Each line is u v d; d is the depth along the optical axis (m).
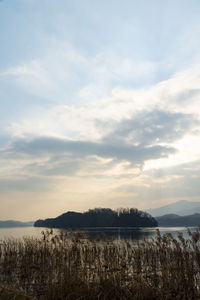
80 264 13.65
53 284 9.98
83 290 9.67
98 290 9.91
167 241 14.95
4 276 13.21
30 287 11.43
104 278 10.61
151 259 14.70
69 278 10.37
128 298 9.69
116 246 17.50
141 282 10.35
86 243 17.27
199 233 13.44
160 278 11.10
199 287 10.80
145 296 9.54
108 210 137.62
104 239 18.05
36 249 17.69
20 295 9.12
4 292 8.90
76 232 16.72
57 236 17.31
